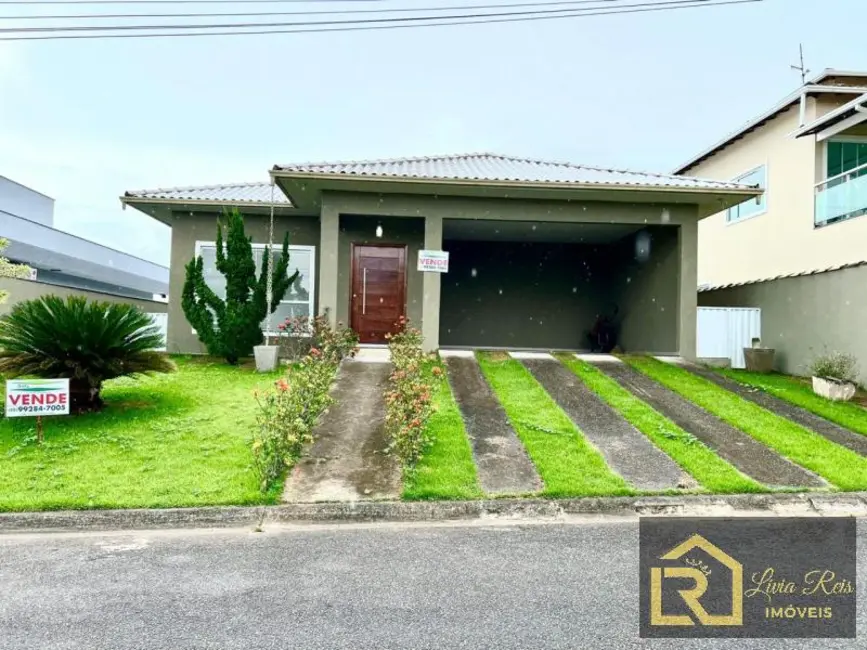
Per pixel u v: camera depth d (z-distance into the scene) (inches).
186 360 437.4
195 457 235.1
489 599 135.5
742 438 270.8
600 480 217.5
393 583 144.1
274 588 141.1
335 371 373.1
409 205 440.1
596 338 588.7
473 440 262.8
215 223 498.9
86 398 288.5
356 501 199.6
